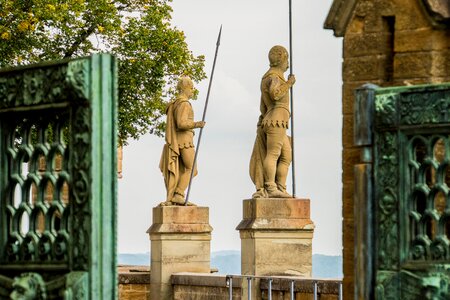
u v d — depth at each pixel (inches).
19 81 575.5
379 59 641.0
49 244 566.9
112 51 2169.0
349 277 644.1
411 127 562.6
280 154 1723.7
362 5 645.9
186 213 1845.5
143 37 2166.6
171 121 1898.4
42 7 1941.4
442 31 621.0
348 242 645.3
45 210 569.0
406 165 564.4
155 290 1828.2
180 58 2196.1
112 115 554.6
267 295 1592.0
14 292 566.3
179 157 1886.1
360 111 576.4
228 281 1654.8
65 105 559.2
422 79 623.2
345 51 650.8
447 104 553.3
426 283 554.3
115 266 550.0
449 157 553.3
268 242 1681.8
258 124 1742.1
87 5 2098.9
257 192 1707.7
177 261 1831.9
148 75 2192.4
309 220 1695.4
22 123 583.8
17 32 1972.2
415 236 563.5
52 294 559.2
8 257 582.9
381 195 571.8
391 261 567.8
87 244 548.4
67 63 557.6
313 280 1488.7
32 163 577.6
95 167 549.0
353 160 645.9
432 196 559.2
